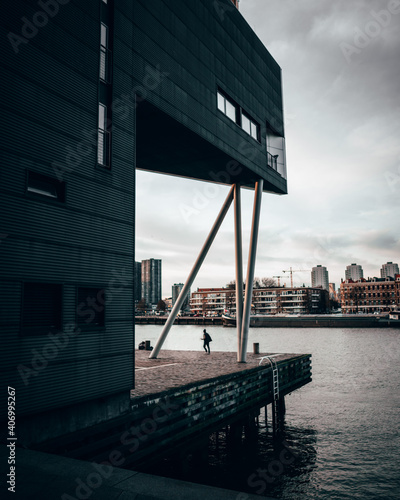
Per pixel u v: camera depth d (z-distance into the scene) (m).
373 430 19.83
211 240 24.31
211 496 5.20
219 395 14.92
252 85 23.28
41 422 9.27
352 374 33.91
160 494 5.30
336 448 17.59
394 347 52.66
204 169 22.50
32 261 9.33
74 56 11.09
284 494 13.41
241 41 22.44
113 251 11.80
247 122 22.53
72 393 9.95
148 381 14.35
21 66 9.55
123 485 5.58
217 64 19.52
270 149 26.11
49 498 5.32
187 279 23.53
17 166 9.20
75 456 9.56
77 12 11.35
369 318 92.62
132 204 12.83
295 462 16.08
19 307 8.95
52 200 10.12
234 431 17.42
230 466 15.67
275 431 19.36
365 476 14.79
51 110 10.21
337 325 95.38
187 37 17.23
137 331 103.38
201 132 17.61
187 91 16.84
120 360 11.58
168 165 21.84
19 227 9.12
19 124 9.34
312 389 28.78
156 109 14.91
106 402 11.02
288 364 21.47
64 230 10.27
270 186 25.77
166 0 16.06
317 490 13.70
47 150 9.99
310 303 162.75
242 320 21.41
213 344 63.81
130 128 13.24
